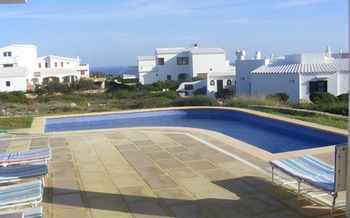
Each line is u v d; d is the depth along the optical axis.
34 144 9.70
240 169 6.82
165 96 34.09
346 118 12.66
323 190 4.54
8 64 62.84
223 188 5.86
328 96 24.00
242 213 4.91
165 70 56.62
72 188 6.08
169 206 5.23
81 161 7.82
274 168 5.96
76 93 45.62
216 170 6.82
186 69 56.53
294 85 27.27
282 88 28.34
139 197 5.60
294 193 5.50
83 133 11.16
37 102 32.25
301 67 28.88
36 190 4.58
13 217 3.79
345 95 23.88
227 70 52.34
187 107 17.52
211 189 5.83
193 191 5.77
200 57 54.50
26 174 5.57
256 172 6.61
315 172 5.12
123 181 6.39
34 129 12.14
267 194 5.54
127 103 23.72
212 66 54.75
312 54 32.19
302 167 5.35
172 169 7.00
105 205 5.33
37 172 5.65
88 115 16.14
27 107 23.69
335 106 15.53
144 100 24.22
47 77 62.44
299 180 4.95
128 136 10.45
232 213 4.92
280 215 4.80
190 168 7.02
